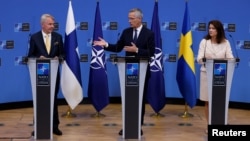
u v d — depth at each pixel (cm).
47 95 516
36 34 541
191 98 695
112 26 780
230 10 757
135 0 779
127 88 510
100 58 692
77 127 618
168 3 777
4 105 745
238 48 758
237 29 756
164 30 782
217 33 548
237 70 761
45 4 754
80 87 670
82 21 773
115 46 554
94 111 738
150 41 534
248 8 749
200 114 721
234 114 723
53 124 566
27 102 768
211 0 764
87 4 773
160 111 743
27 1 743
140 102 514
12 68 745
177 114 720
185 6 723
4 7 727
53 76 511
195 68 766
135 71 505
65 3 763
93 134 577
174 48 784
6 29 732
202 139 557
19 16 739
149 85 700
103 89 697
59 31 763
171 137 566
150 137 564
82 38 776
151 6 779
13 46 740
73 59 656
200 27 770
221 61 510
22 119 670
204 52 555
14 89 752
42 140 525
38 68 506
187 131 600
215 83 515
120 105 791
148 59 499
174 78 791
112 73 792
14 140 539
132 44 520
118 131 596
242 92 764
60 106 780
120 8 780
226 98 518
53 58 509
